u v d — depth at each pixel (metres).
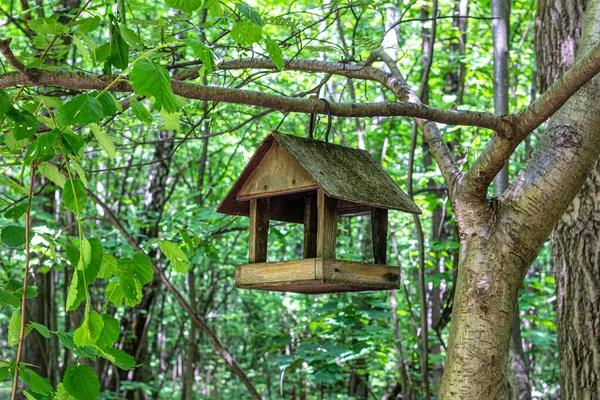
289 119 10.09
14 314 2.33
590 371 4.35
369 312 6.11
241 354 14.70
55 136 2.04
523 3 10.71
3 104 2.13
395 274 2.98
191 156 11.11
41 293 7.97
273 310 14.01
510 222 2.91
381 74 3.71
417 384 9.65
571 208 4.51
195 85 2.37
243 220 7.11
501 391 2.87
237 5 1.94
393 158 9.91
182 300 5.55
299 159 2.79
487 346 2.84
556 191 2.88
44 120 2.29
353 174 2.93
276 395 13.34
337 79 9.73
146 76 1.79
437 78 11.05
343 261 2.80
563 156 2.91
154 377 12.82
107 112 1.95
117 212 8.90
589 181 4.45
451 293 6.90
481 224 2.92
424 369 5.25
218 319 14.34
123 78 2.24
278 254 12.84
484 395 2.83
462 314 2.90
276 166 2.93
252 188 3.03
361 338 6.21
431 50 4.89
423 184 8.09
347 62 4.00
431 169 8.04
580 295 4.43
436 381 8.88
